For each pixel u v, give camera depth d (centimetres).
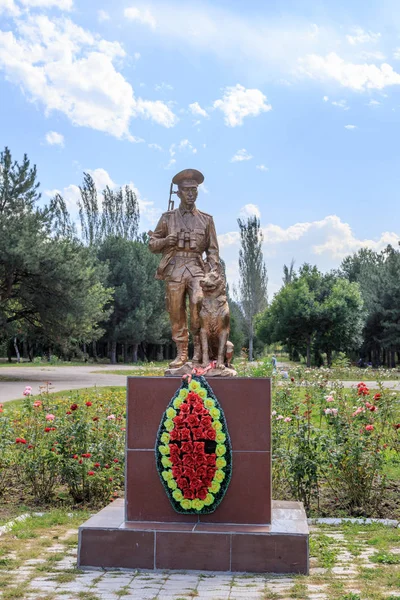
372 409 716
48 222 2622
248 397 533
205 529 499
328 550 528
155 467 536
